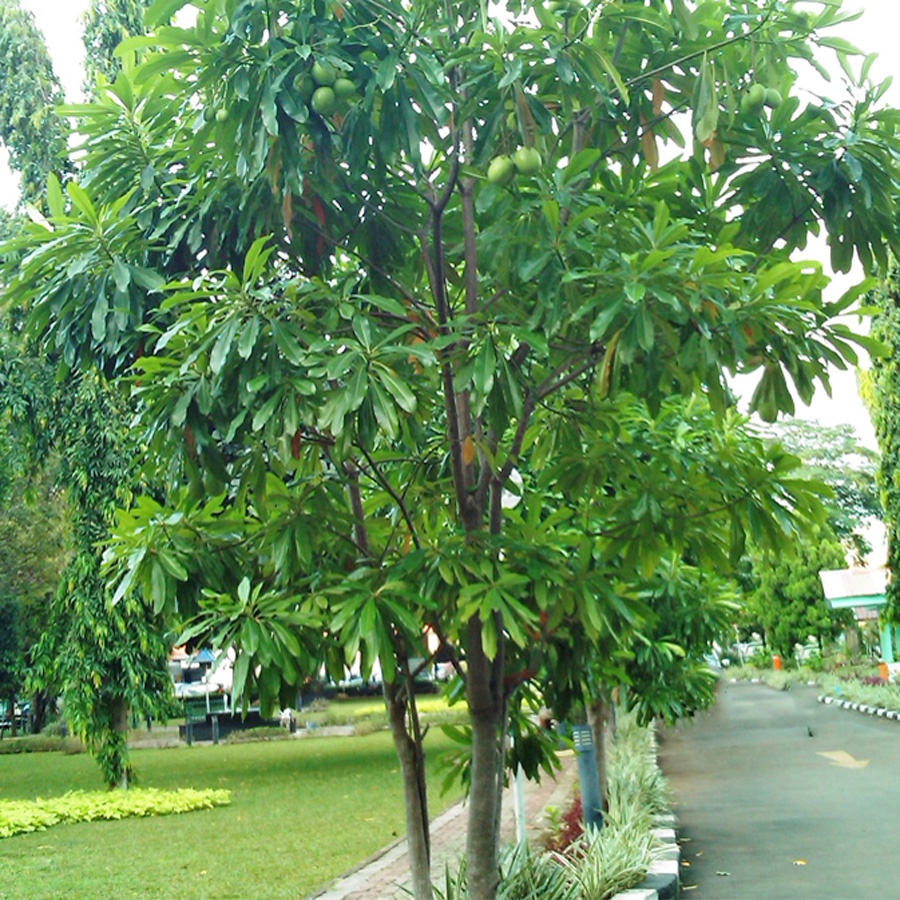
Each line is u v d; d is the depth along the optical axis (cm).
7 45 1823
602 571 490
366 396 406
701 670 1000
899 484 2008
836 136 486
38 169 1786
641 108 502
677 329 418
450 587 459
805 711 2784
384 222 502
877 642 5016
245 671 417
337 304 432
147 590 484
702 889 845
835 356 429
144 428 512
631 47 494
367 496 620
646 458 623
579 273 402
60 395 1608
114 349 475
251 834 1231
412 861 515
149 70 439
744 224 509
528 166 433
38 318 495
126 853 1126
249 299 413
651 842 906
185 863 1052
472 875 477
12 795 1842
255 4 422
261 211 471
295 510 480
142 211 493
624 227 447
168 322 502
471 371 415
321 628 466
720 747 2031
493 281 491
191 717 3191
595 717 1069
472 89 457
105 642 1606
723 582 914
